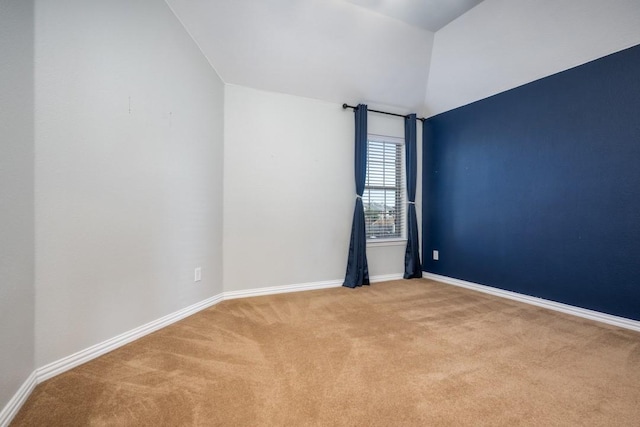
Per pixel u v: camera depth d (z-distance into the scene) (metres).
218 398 1.29
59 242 1.47
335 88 3.27
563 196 2.55
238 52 2.68
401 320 2.31
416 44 3.05
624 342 1.91
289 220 3.20
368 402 1.27
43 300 1.40
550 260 2.64
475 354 1.73
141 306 1.97
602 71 2.29
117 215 1.79
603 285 2.29
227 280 2.91
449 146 3.67
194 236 2.47
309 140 3.31
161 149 2.12
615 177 2.24
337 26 2.68
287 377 1.47
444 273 3.72
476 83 3.16
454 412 1.21
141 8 1.93
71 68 1.52
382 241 3.76
